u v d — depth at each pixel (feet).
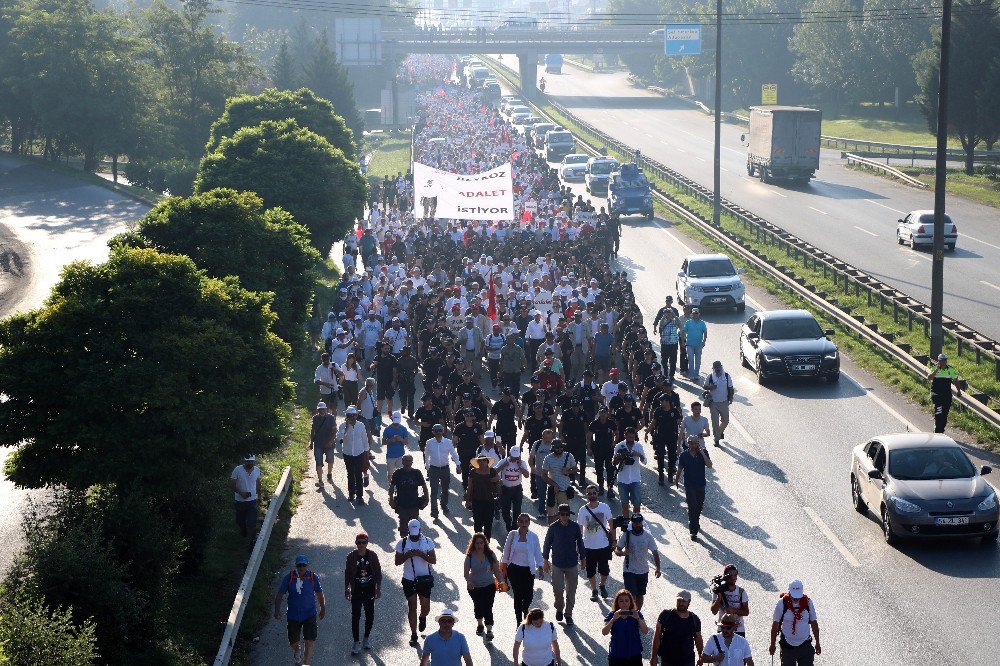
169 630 53.57
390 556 64.13
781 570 59.67
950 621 52.75
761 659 49.98
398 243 142.82
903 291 133.28
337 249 193.47
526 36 526.98
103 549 51.78
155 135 270.87
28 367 58.65
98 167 306.96
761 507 69.26
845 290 132.05
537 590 59.36
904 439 66.28
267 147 144.15
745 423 87.25
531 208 173.06
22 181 257.96
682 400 93.35
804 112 233.55
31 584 48.83
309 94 188.96
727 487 73.10
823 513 67.82
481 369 106.93
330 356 89.71
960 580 57.31
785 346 97.76
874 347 108.17
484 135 298.97
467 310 106.11
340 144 186.80
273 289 83.20
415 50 516.32
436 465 69.51
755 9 435.53
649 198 200.13
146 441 58.49
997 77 226.38
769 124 236.22
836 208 204.23
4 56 293.84
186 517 61.52
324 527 69.31
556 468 63.87
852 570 59.21
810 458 78.28
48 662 41.88
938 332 94.53
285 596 53.47
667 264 157.99
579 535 53.36
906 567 59.31
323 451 76.69
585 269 120.98
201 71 286.46
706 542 63.98
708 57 444.55
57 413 59.11
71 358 59.88
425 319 101.91
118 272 63.46
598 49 521.65
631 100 486.38
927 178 236.02
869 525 65.67
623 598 44.04
